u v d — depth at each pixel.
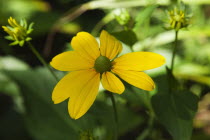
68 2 1.00
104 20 0.79
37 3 0.96
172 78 0.54
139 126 0.71
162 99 0.51
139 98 0.59
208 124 0.72
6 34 0.91
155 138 0.66
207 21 0.85
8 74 0.66
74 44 0.49
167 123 0.51
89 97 0.46
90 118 0.64
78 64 0.48
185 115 0.51
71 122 0.64
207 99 0.74
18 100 0.71
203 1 0.76
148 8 0.54
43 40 0.95
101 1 0.77
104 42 0.49
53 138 0.63
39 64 0.92
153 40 0.76
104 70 0.47
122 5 0.76
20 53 0.92
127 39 0.54
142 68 0.46
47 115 0.64
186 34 0.74
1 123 0.74
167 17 0.52
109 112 0.64
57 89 0.46
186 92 0.51
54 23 0.94
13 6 0.93
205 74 0.74
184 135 0.50
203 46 0.81
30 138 0.71
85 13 0.99
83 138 0.51
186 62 0.73
